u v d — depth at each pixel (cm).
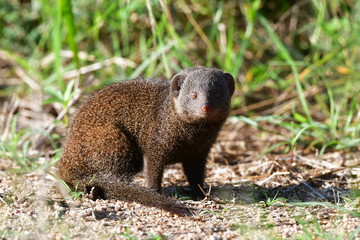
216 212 808
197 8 1559
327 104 1479
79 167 920
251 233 692
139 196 827
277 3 1633
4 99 1534
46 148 1236
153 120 921
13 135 1162
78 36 1551
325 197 893
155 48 1423
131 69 1511
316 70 1424
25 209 779
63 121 1245
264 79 1477
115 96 945
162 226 726
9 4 1644
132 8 1421
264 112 1449
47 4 1406
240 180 1002
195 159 952
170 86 924
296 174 1009
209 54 1484
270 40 1568
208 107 865
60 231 691
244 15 1579
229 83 946
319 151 1199
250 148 1259
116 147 919
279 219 757
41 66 1526
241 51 1417
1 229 691
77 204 810
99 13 1402
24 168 1050
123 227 708
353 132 1209
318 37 1555
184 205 812
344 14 1573
